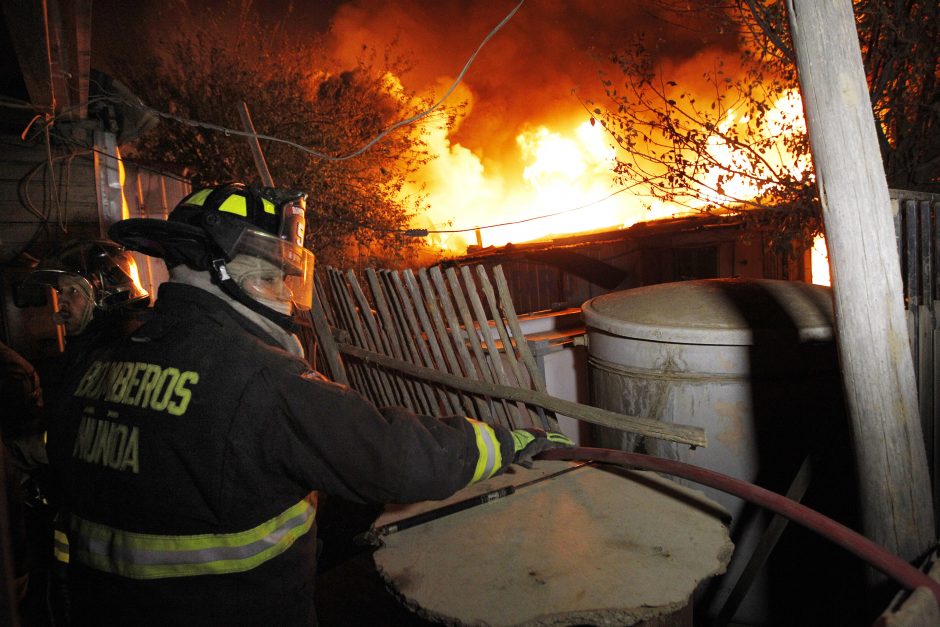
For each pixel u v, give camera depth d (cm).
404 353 381
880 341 198
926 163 727
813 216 748
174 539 135
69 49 367
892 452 199
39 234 528
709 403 321
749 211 818
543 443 207
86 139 541
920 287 294
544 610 184
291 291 172
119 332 182
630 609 181
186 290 152
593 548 216
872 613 208
